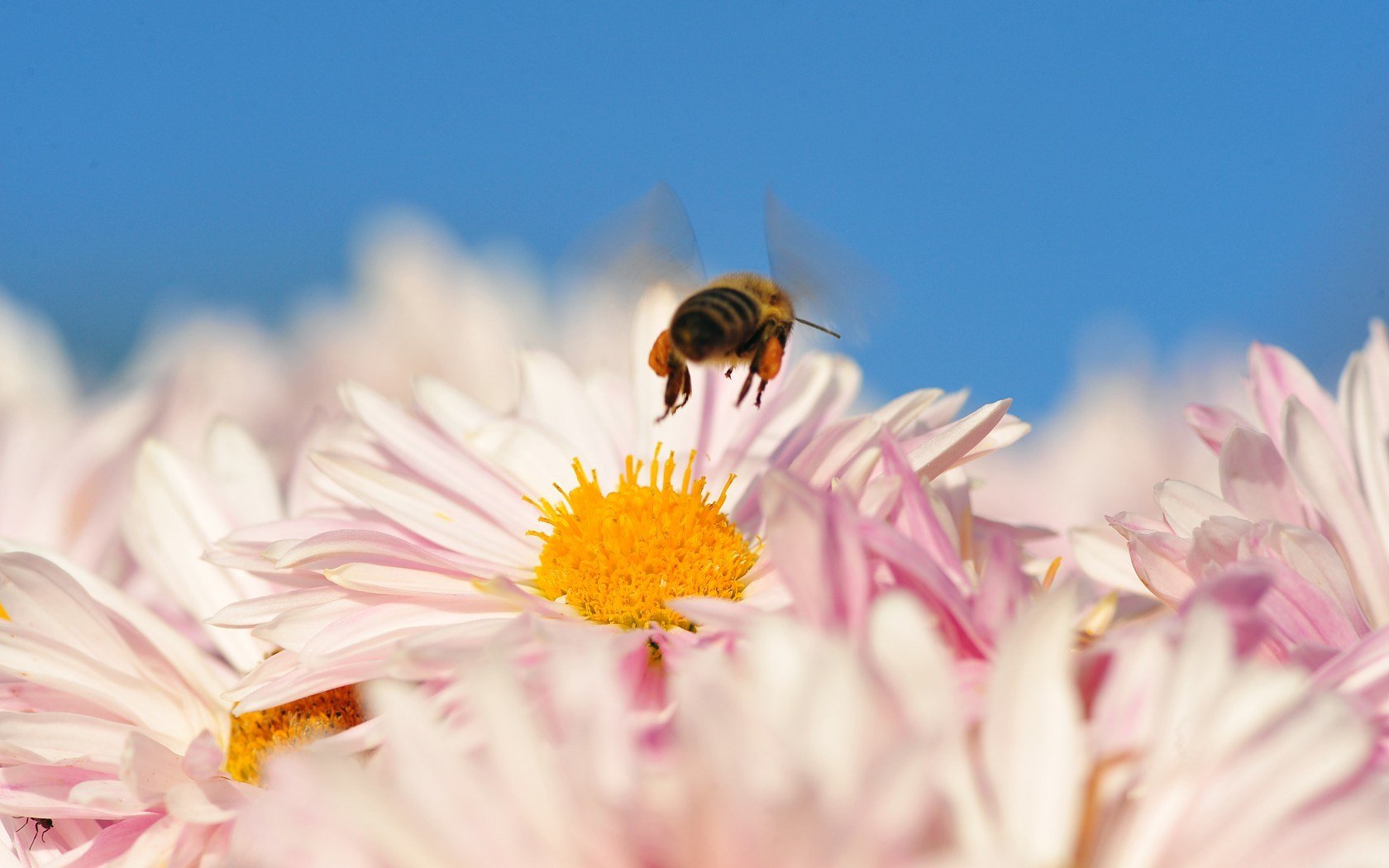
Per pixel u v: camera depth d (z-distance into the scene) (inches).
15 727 14.3
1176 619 13.7
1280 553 14.1
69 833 14.4
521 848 12.7
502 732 13.1
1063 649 13.3
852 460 14.5
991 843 12.6
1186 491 14.4
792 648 12.9
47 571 14.5
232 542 14.8
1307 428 14.4
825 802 11.7
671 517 14.7
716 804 11.9
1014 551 13.7
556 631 14.0
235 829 13.8
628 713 13.9
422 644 14.0
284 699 14.2
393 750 13.3
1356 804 12.3
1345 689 13.6
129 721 14.6
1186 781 12.9
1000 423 14.6
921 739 11.7
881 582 13.7
